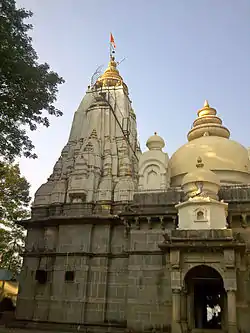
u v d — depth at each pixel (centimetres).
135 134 4341
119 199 3059
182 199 2670
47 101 1866
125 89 4494
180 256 2205
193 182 2598
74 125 4025
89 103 4188
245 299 2205
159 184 2900
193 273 2439
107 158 3397
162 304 2414
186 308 2233
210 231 2227
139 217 2653
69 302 2741
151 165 2994
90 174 3222
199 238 2195
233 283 2073
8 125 1848
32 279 2997
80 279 2791
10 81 1727
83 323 2648
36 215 3259
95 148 3441
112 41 4906
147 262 2561
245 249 2197
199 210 2403
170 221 2633
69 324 2664
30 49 1794
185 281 2283
